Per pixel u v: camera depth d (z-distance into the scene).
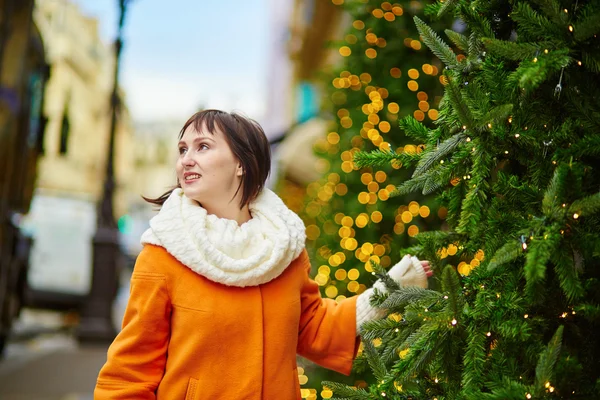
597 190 1.39
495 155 1.51
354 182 4.39
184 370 1.62
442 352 1.48
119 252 12.20
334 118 4.98
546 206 1.26
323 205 5.39
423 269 1.81
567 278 1.24
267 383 1.65
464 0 1.61
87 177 25.86
